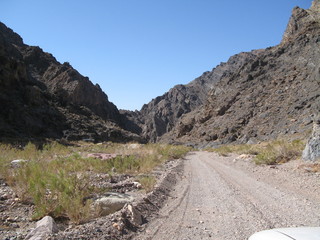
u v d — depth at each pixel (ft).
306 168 46.03
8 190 29.12
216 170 58.54
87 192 28.40
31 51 371.56
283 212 24.86
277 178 42.80
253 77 401.70
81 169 44.29
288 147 65.57
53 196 24.57
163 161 77.15
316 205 26.40
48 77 351.46
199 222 23.32
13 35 392.68
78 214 21.74
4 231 18.63
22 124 169.37
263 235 10.73
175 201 31.17
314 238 9.82
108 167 49.85
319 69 277.23
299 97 274.36
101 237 18.24
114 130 270.87
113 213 23.85
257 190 35.12
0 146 71.20
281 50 401.08
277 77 353.31
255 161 63.36
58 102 256.11
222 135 327.88
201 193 35.42
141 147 112.47
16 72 204.44
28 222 20.99
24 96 201.05
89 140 206.90
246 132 285.64
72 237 17.47
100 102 392.88
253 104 336.90
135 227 21.65
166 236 19.90
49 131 189.37
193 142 379.14
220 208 27.63
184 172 57.16
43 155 62.39
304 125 202.90
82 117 257.96
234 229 21.17
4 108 170.19
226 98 406.41
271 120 272.31
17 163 46.32
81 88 350.43
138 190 35.06
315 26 382.63
